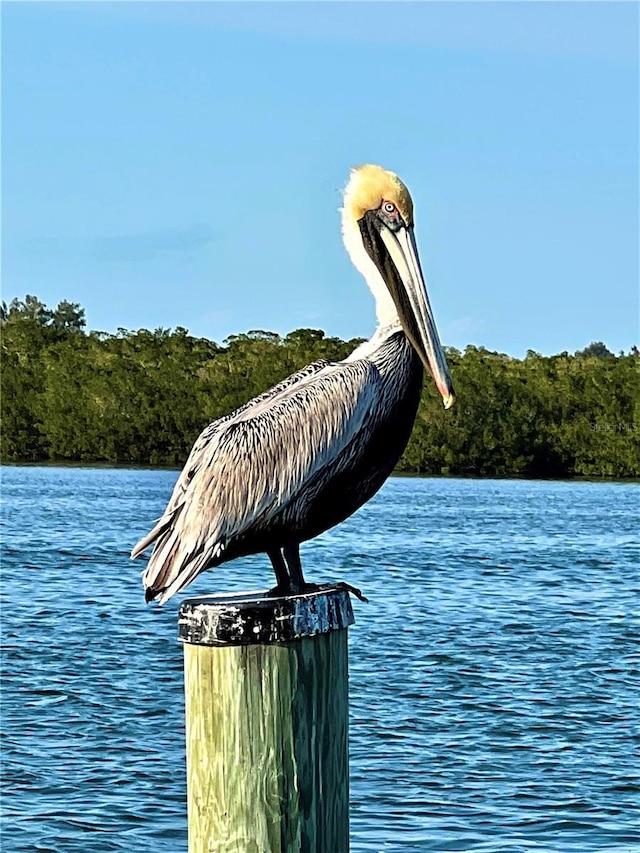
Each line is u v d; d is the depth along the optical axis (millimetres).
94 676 17531
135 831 11109
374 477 5457
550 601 25875
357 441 5324
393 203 5910
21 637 20859
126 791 12141
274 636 4094
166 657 19109
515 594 26859
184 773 12688
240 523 5090
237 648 4098
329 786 4188
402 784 12383
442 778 12594
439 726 14680
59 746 13695
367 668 18188
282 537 5215
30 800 11828
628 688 17016
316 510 5281
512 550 36188
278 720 4098
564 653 19766
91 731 14359
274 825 4102
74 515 47125
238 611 4094
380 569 30859
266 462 5137
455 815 11500
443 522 46000
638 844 10844
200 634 4125
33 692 16438
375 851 10648
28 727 14516
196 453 5211
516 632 21828
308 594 4410
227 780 4113
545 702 16031
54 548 35750
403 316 5754
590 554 35344
